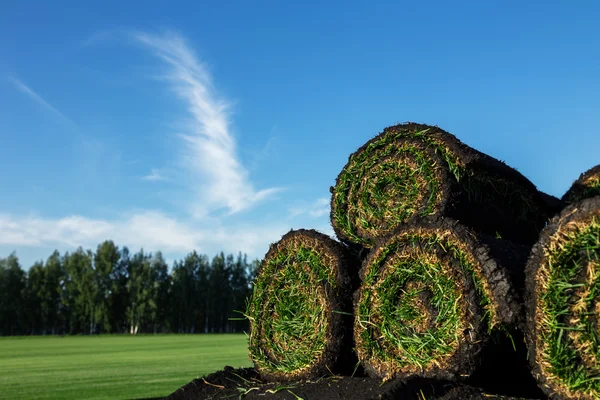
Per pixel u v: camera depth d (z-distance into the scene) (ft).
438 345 16.21
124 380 45.34
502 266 15.43
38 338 215.51
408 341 16.93
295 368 19.35
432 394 15.61
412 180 18.80
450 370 16.03
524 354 15.97
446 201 18.01
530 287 14.55
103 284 291.58
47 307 287.07
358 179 20.26
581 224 13.60
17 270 288.10
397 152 19.48
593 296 13.42
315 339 19.06
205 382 21.90
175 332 306.35
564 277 13.85
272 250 20.79
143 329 302.04
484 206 19.24
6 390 38.40
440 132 18.89
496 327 15.35
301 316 19.63
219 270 323.57
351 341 18.84
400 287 17.40
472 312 15.67
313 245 19.69
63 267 299.79
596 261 13.41
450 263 16.26
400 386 15.87
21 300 284.20
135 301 293.64
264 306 20.68
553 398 13.97
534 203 21.90
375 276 17.89
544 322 14.10
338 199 20.68
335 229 20.76
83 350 108.06
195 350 100.32
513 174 20.88
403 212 18.78
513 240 20.33
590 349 13.41
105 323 286.46
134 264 302.66
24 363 71.10
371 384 17.01
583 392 13.47
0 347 127.34
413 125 19.43
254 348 20.72
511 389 17.61
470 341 15.67
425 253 16.74
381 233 19.31
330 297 18.85
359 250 20.51
